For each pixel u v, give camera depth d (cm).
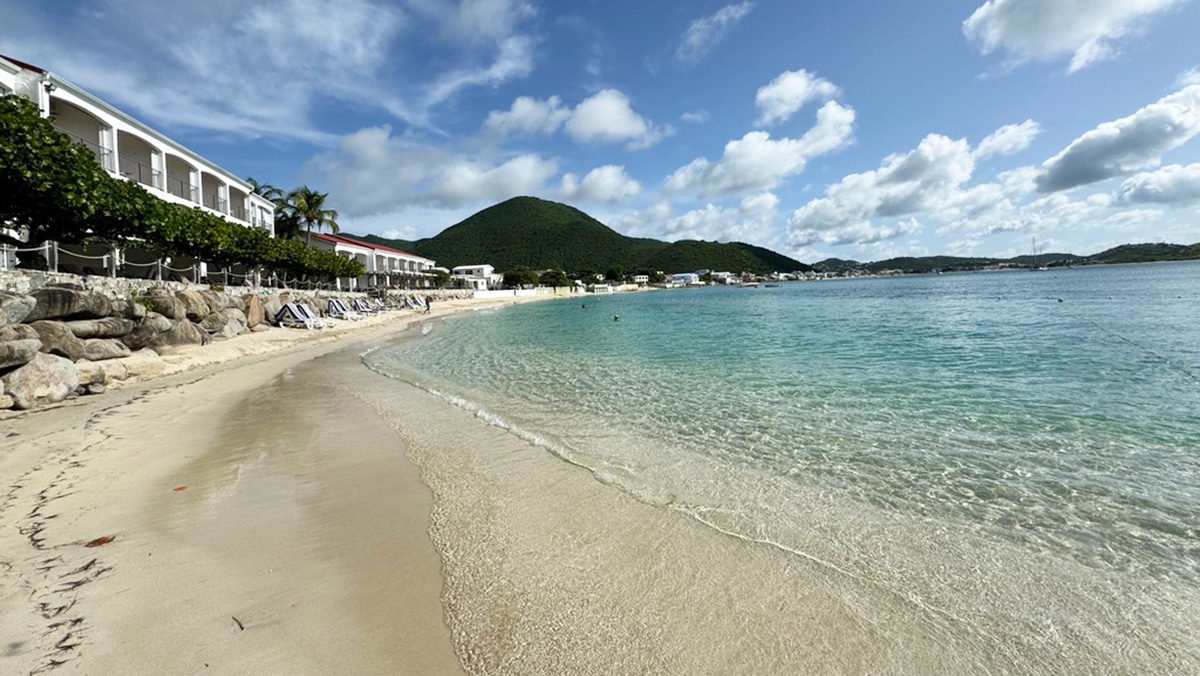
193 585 398
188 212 2134
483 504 565
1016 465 685
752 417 952
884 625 361
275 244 3078
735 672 313
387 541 478
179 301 1738
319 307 3378
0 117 1257
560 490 606
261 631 343
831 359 1620
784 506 564
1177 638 354
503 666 316
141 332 1495
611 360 1744
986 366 1416
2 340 1023
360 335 2864
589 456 736
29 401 999
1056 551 471
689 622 360
